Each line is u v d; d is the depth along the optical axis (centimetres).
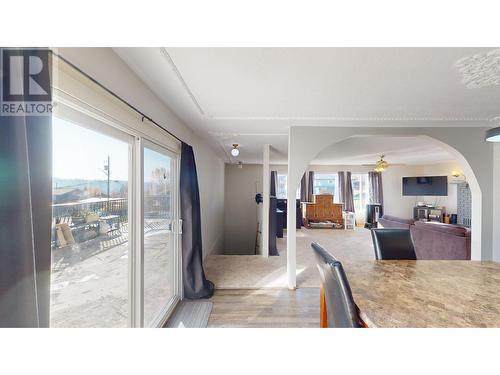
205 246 416
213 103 212
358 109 227
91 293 126
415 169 805
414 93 187
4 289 57
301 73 154
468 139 288
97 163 130
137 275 168
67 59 93
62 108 100
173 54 131
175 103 213
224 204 747
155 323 206
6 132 58
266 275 333
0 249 56
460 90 180
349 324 106
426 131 287
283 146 442
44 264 66
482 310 109
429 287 136
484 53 128
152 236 208
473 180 291
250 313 237
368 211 789
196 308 246
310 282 313
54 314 102
